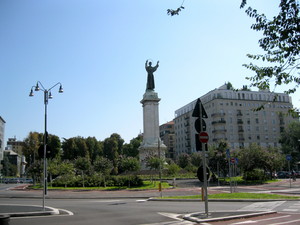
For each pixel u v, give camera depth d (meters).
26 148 90.62
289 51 8.24
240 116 97.75
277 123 100.88
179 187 39.91
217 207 19.25
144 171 53.59
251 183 44.78
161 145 56.94
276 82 9.04
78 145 93.94
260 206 19.56
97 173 47.22
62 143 93.81
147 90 62.47
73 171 54.78
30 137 90.94
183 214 16.03
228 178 51.72
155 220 13.99
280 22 7.97
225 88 104.56
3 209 18.17
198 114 15.71
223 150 47.53
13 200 27.52
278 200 23.27
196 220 13.38
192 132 114.19
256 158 47.06
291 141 80.06
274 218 14.11
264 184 43.38
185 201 24.48
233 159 30.97
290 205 19.78
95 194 32.78
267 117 100.12
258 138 98.06
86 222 13.54
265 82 9.27
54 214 16.72
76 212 17.47
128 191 35.84
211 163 46.91
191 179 51.03
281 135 86.75
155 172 52.00
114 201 25.38
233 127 96.38
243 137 96.62
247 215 14.59
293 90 9.18
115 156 98.62
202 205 20.75
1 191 41.97
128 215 15.83
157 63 63.94
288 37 8.07
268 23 8.23
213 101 98.38
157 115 59.47
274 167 48.53
